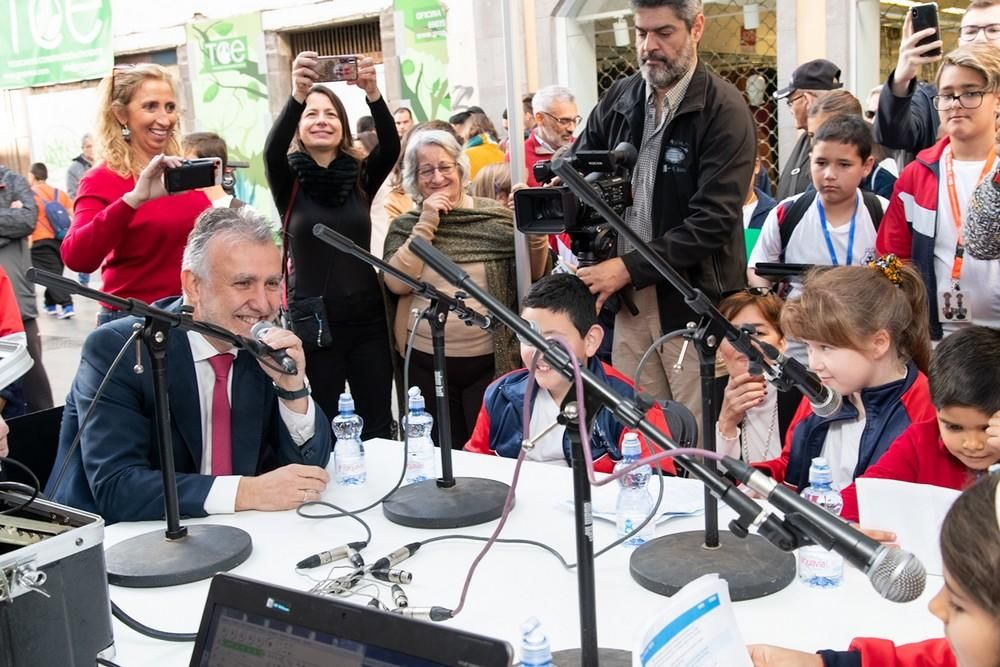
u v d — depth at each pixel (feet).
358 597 5.67
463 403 12.25
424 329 12.03
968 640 3.51
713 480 4.00
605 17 22.43
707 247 10.06
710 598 4.28
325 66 11.93
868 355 7.29
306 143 11.93
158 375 6.22
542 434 4.89
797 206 11.09
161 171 9.98
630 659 4.68
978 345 6.31
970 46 9.62
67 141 35.40
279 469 7.39
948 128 9.71
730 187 10.14
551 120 14.98
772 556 5.71
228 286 7.17
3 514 5.20
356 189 12.50
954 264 9.70
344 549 6.25
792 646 4.93
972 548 3.43
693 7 10.03
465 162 12.49
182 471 7.64
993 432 6.07
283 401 7.82
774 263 9.71
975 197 9.11
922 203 9.89
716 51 21.01
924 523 5.76
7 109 36.09
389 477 7.89
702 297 5.24
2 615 4.38
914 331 7.50
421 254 4.55
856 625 5.11
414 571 6.03
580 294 8.45
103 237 10.14
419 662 3.43
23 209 14.98
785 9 19.85
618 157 8.71
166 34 31.99
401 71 27.02
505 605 5.52
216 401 7.67
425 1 26.17
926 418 7.28
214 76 31.35
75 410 7.64
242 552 6.27
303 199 12.14
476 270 12.09
